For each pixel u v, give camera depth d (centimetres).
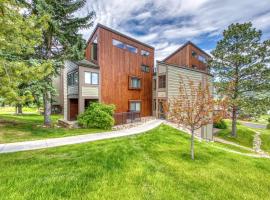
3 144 732
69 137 899
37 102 1292
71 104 1572
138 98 1856
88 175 439
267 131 2378
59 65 1205
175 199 354
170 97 1532
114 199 340
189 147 783
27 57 1101
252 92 1664
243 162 631
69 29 1271
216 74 1812
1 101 538
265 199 383
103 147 696
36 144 740
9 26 500
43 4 1066
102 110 1285
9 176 414
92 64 1439
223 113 629
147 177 444
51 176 422
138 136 947
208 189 409
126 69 1712
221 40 1781
